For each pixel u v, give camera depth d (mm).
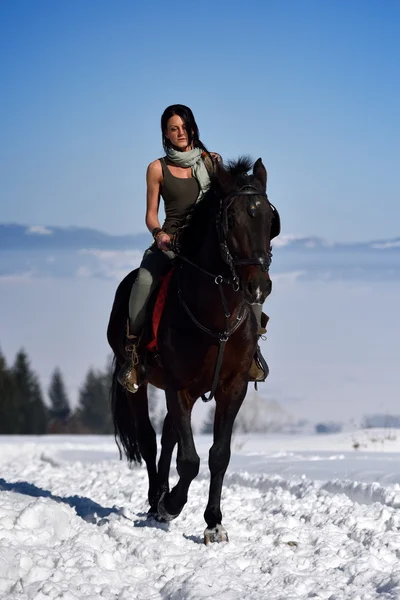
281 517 10875
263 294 8547
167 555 8891
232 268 8812
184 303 9531
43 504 9688
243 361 9547
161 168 10188
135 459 11883
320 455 17312
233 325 9281
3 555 8375
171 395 9688
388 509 10422
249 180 8906
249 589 7891
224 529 9617
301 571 8445
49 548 8883
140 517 11148
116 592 7867
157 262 10391
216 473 9656
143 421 11578
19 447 23344
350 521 10062
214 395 9820
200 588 7719
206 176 10195
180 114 10172
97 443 24375
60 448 23156
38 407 97875
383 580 7758
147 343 10281
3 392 91125
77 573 8156
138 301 10328
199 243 9602
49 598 7516
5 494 11336
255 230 8602
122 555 8781
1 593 7789
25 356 101062
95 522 10414
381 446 21906
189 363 9508
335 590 7695
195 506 11773
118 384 11906
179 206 10219
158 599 7805
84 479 16359
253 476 14383
